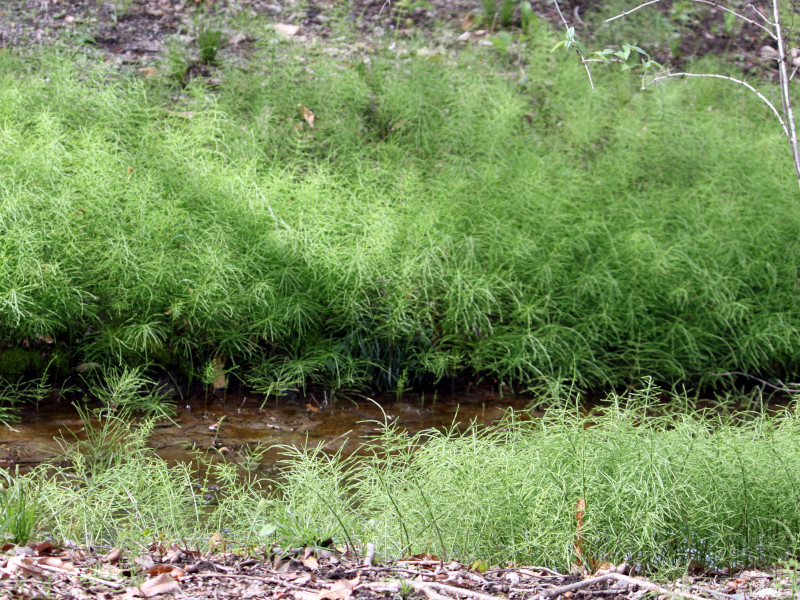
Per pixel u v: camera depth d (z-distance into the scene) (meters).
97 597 2.71
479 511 3.55
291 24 10.11
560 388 6.27
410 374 6.73
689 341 6.92
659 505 3.40
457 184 7.36
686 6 11.43
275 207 6.80
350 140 8.09
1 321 5.76
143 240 6.16
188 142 7.35
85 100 7.68
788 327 6.98
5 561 2.85
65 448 5.04
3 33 9.07
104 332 6.03
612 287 6.89
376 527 3.70
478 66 9.33
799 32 9.31
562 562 3.44
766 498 3.66
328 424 5.91
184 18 10.03
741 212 7.86
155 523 3.54
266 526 3.29
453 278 6.62
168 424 5.62
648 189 8.30
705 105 9.80
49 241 5.93
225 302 6.06
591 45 10.16
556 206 7.27
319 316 6.57
